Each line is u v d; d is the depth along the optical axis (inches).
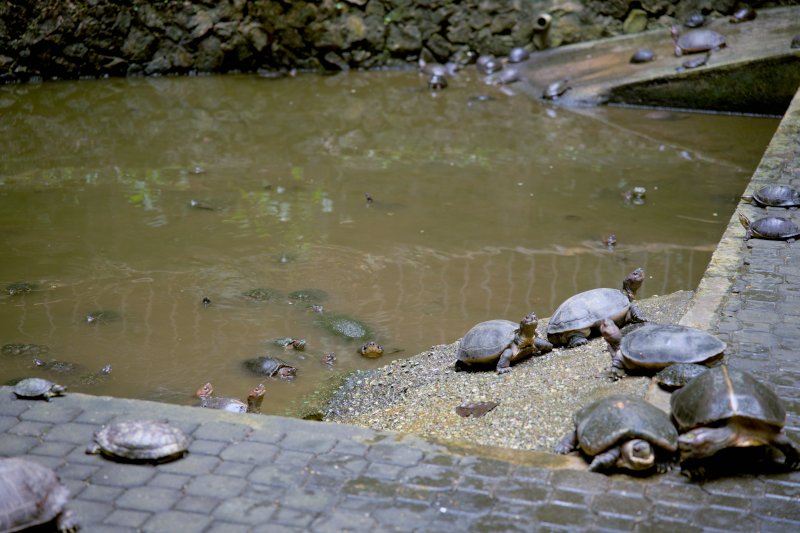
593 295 304.7
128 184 527.2
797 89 618.8
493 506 193.9
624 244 436.1
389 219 474.6
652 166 555.8
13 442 219.6
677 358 242.5
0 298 380.2
